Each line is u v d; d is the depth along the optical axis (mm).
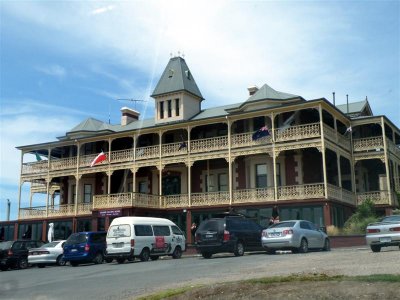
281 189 32875
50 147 43531
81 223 40781
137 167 38875
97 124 44500
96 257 25016
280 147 33094
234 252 22594
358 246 27266
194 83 42094
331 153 34656
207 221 23188
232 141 35250
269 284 9445
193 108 41156
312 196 31469
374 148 35219
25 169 44438
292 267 13969
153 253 24406
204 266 17109
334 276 9766
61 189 46125
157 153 38219
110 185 41688
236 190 34812
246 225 23828
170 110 40719
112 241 23734
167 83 41031
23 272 21953
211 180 38531
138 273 16328
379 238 18141
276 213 32281
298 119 35094
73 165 42062
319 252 21875
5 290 14438
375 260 14133
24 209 44000
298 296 8461
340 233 29125
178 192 39906
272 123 33500
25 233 42719
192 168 39531
